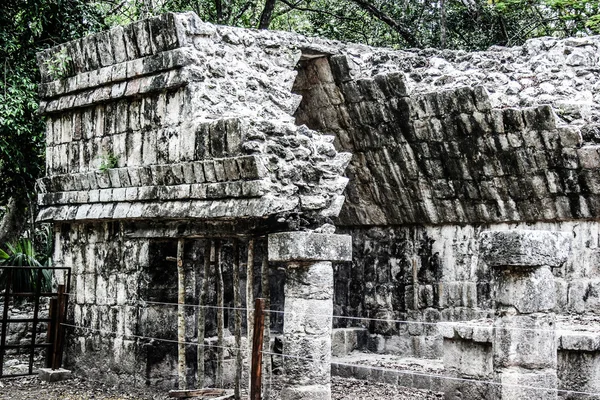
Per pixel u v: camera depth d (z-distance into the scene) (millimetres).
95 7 16422
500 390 8156
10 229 16984
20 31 15000
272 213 8750
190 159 9789
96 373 11438
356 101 12852
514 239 7949
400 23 20047
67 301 12125
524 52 12922
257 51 11289
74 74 11695
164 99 10320
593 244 11453
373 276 13875
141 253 10797
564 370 9141
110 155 11125
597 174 10992
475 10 19719
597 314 11336
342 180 9438
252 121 9102
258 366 8211
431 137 12266
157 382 10641
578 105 11445
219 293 10156
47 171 12422
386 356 13281
